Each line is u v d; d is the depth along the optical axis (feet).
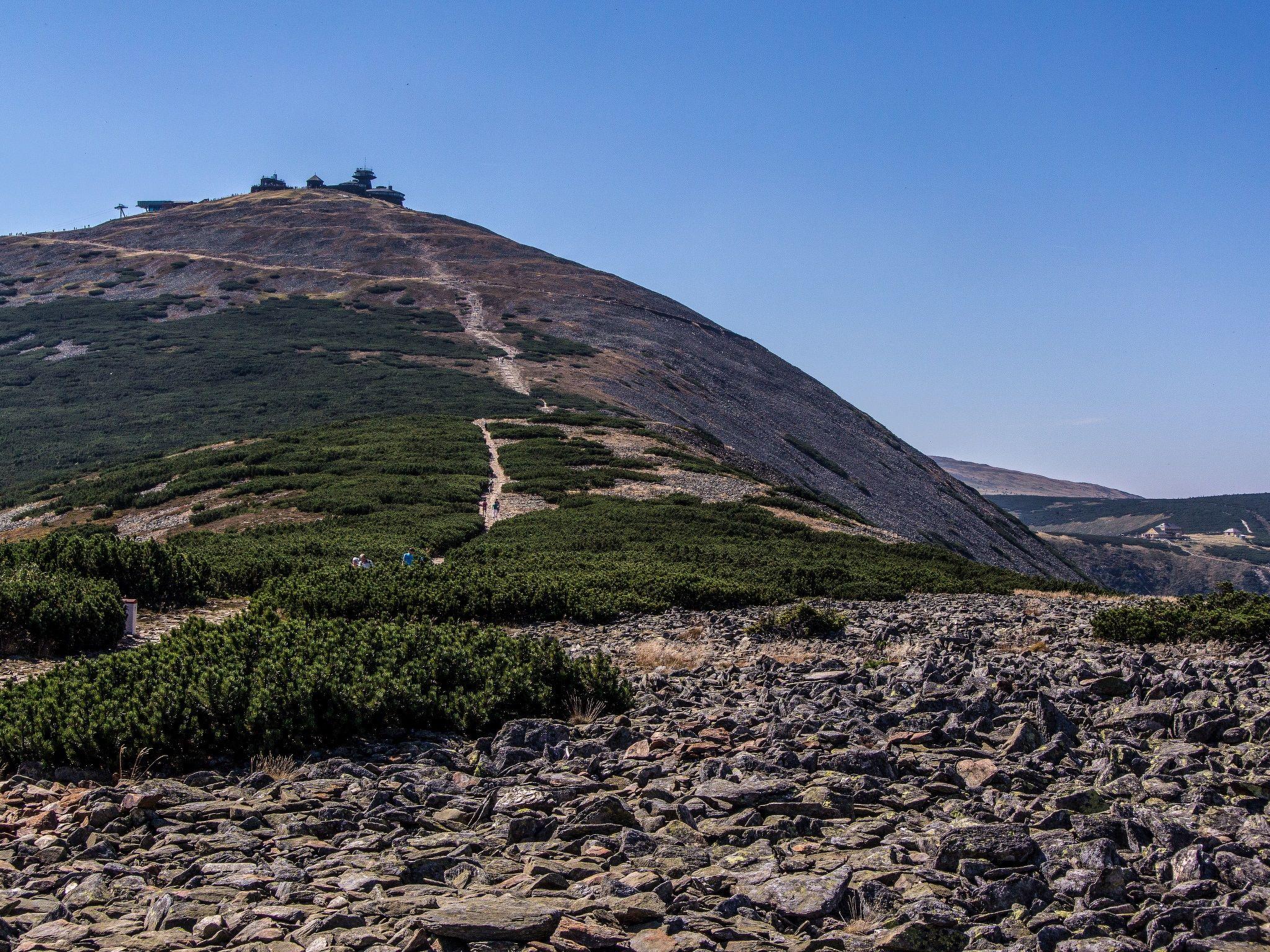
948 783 23.35
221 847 20.95
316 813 23.41
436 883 18.93
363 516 137.08
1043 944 15.47
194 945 16.12
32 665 46.85
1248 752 24.39
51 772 26.61
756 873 18.62
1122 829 19.80
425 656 38.34
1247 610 51.75
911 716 29.04
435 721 32.94
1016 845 18.58
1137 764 24.27
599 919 16.65
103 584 56.65
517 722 30.76
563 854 19.93
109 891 18.52
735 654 51.70
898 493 347.97
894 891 17.42
